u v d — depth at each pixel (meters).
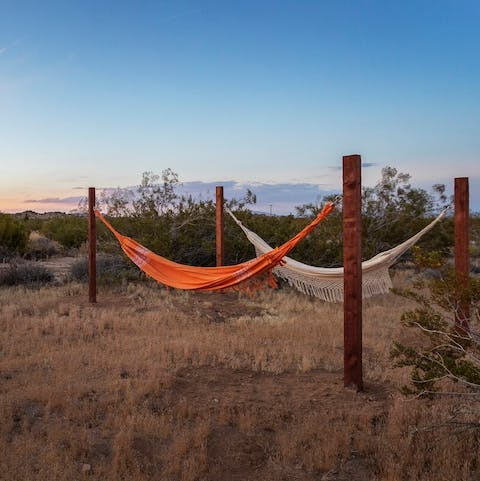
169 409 5.98
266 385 6.87
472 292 4.84
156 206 17.34
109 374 7.12
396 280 15.73
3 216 21.92
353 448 5.18
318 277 8.48
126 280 15.21
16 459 4.80
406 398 6.12
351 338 6.61
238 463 4.97
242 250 17.00
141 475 4.62
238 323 10.55
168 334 9.46
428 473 4.65
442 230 17.34
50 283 15.27
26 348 8.34
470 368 4.87
